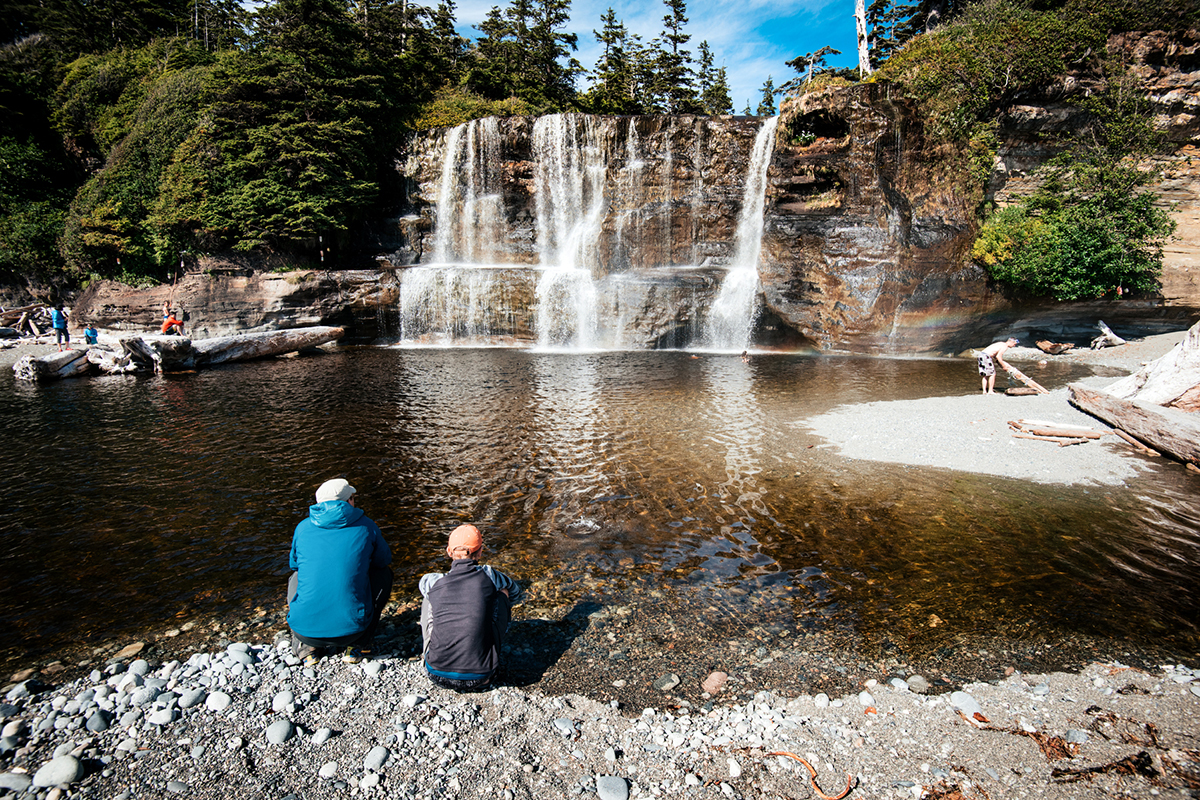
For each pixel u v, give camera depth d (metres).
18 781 3.31
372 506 8.30
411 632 5.22
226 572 6.39
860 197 23.23
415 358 23.30
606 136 30.88
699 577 6.27
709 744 3.85
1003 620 5.39
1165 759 3.64
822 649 4.97
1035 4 24.16
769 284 25.08
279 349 23.70
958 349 23.45
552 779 3.52
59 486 9.12
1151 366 12.06
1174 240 22.19
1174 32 21.48
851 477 9.35
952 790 3.43
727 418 13.19
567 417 13.39
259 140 28.53
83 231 29.91
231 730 3.89
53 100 38.69
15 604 5.73
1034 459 9.95
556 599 5.82
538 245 33.00
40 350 25.02
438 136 33.91
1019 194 23.41
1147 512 7.89
